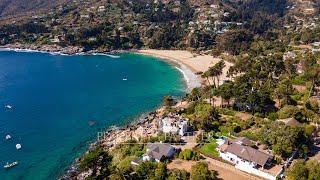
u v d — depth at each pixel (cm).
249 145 17500
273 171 15662
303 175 14412
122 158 17700
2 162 19062
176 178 14862
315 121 19925
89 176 15125
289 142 16425
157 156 16912
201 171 14988
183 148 18125
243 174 15825
